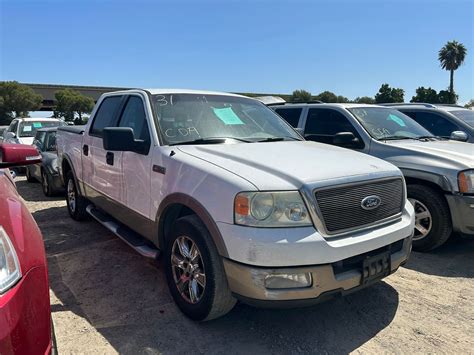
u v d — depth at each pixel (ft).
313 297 8.95
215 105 14.32
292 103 24.45
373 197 10.16
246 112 14.80
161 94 13.84
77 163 18.51
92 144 16.56
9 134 44.73
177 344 9.77
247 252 8.80
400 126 20.45
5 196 7.47
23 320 5.80
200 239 9.95
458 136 22.48
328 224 9.29
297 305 8.95
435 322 11.09
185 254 10.77
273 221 8.87
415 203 16.42
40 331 6.04
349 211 9.66
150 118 12.76
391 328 10.73
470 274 14.34
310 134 21.56
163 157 11.60
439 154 16.31
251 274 8.80
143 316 11.03
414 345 9.98
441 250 16.72
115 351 9.46
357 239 9.50
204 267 9.93
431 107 28.68
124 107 14.96
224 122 13.60
